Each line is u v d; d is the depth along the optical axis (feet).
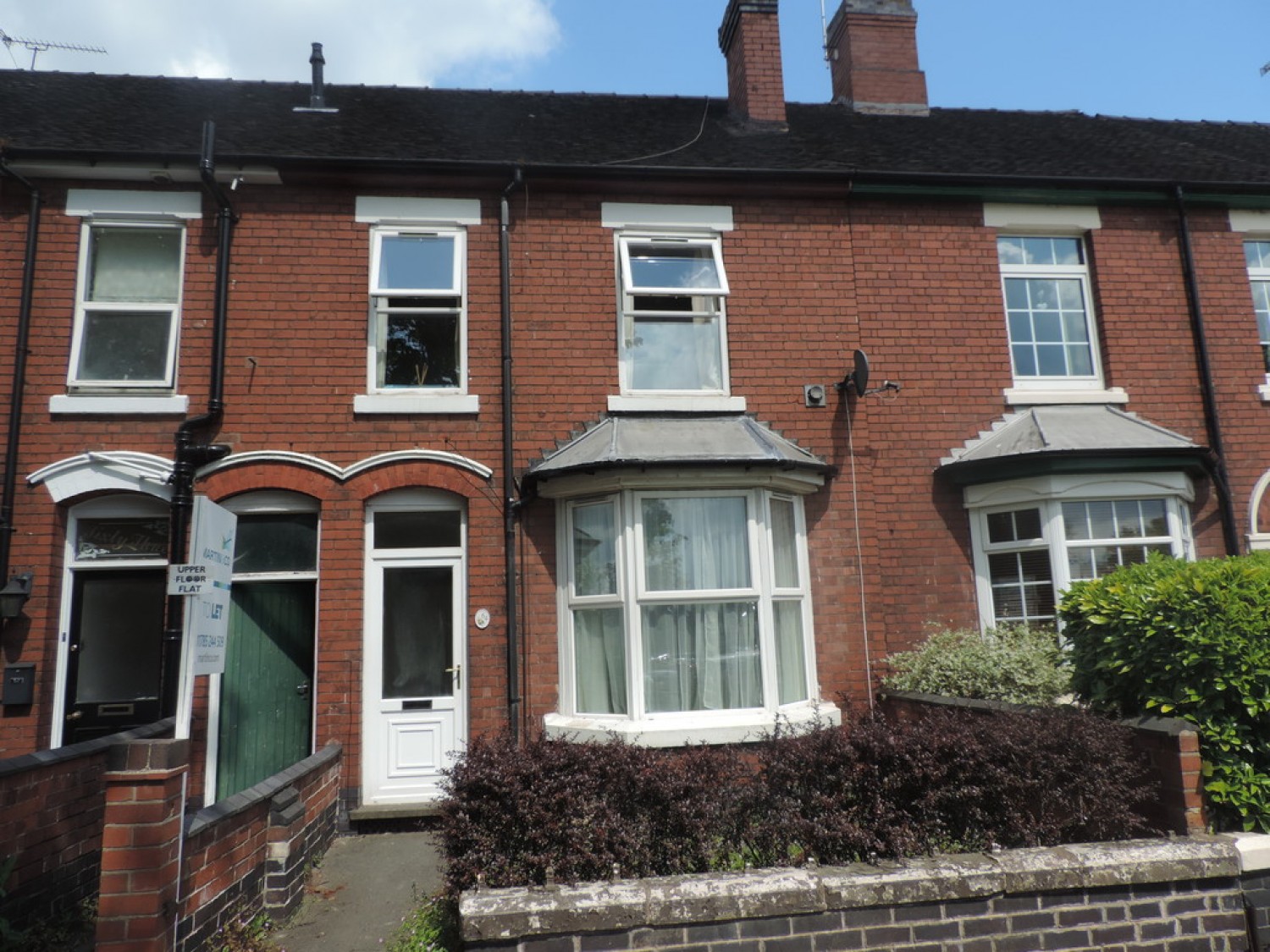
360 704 24.38
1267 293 31.37
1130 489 26.68
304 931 16.96
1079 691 18.83
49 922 16.22
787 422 27.61
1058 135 36.17
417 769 24.76
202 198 26.53
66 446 24.59
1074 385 29.71
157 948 12.82
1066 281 30.66
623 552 24.14
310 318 26.18
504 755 15.34
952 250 29.55
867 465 27.50
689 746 16.96
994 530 27.61
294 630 25.58
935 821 15.28
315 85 32.14
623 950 13.00
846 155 31.09
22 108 29.27
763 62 33.88
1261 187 30.35
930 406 28.37
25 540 24.00
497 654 24.99
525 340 26.99
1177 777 15.58
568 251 27.76
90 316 25.96
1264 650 15.57
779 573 25.66
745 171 28.04
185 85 33.40
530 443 26.35
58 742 23.93
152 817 13.12
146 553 25.31
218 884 15.31
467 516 25.94
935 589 27.27
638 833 14.46
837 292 28.68
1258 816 15.55
